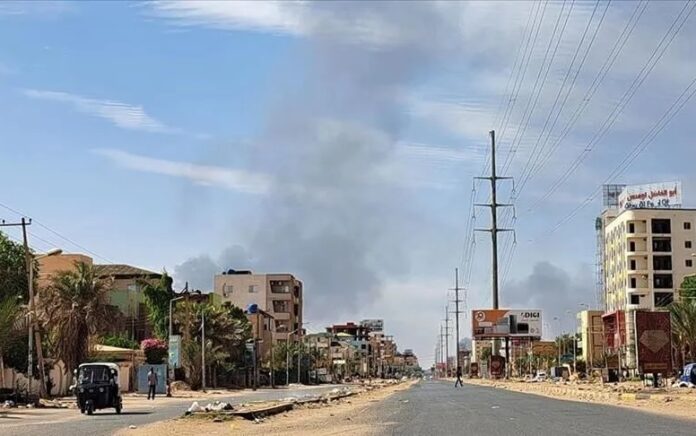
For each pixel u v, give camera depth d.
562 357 189.25
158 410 49.62
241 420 34.94
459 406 46.47
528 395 65.00
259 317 154.00
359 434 27.11
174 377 99.19
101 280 75.81
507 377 140.12
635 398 48.50
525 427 27.78
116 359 87.50
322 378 192.12
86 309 73.38
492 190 124.31
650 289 163.62
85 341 73.50
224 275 185.62
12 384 67.50
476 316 137.00
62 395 73.88
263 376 141.88
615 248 175.62
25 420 39.31
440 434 25.62
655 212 165.25
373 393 81.94
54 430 31.84
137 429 31.44
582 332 191.25
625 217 166.75
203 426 32.66
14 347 64.94
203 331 100.44
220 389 109.19
